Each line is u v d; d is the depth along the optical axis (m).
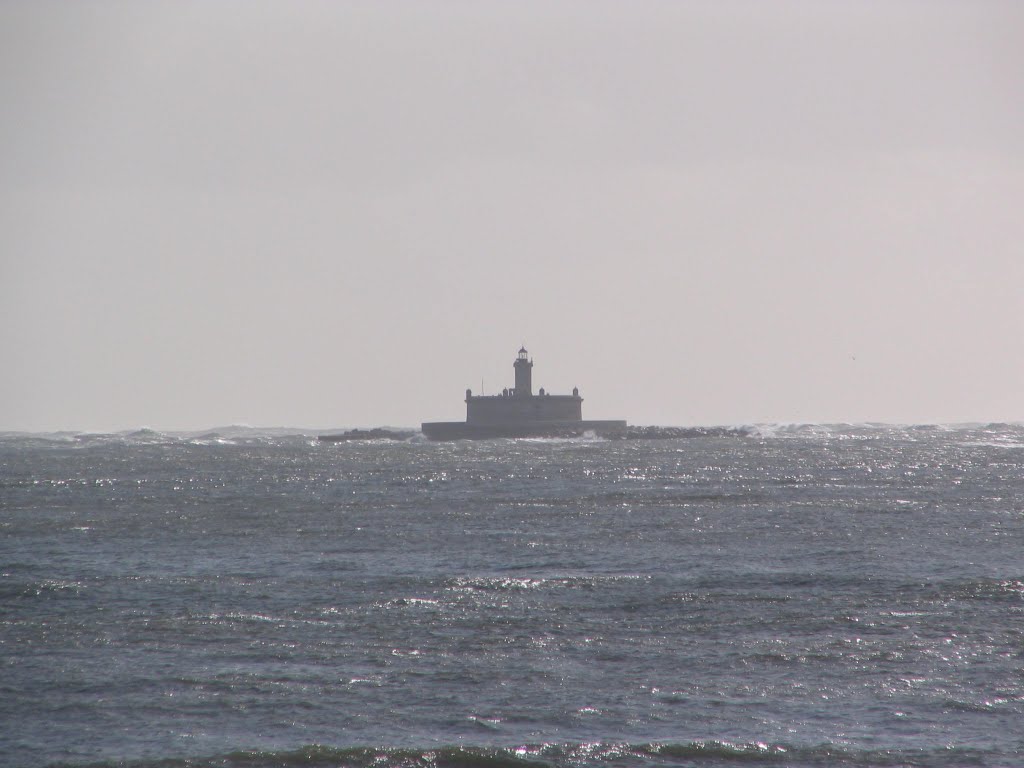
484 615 150.62
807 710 111.50
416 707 112.88
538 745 102.44
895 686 118.31
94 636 139.38
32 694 116.81
